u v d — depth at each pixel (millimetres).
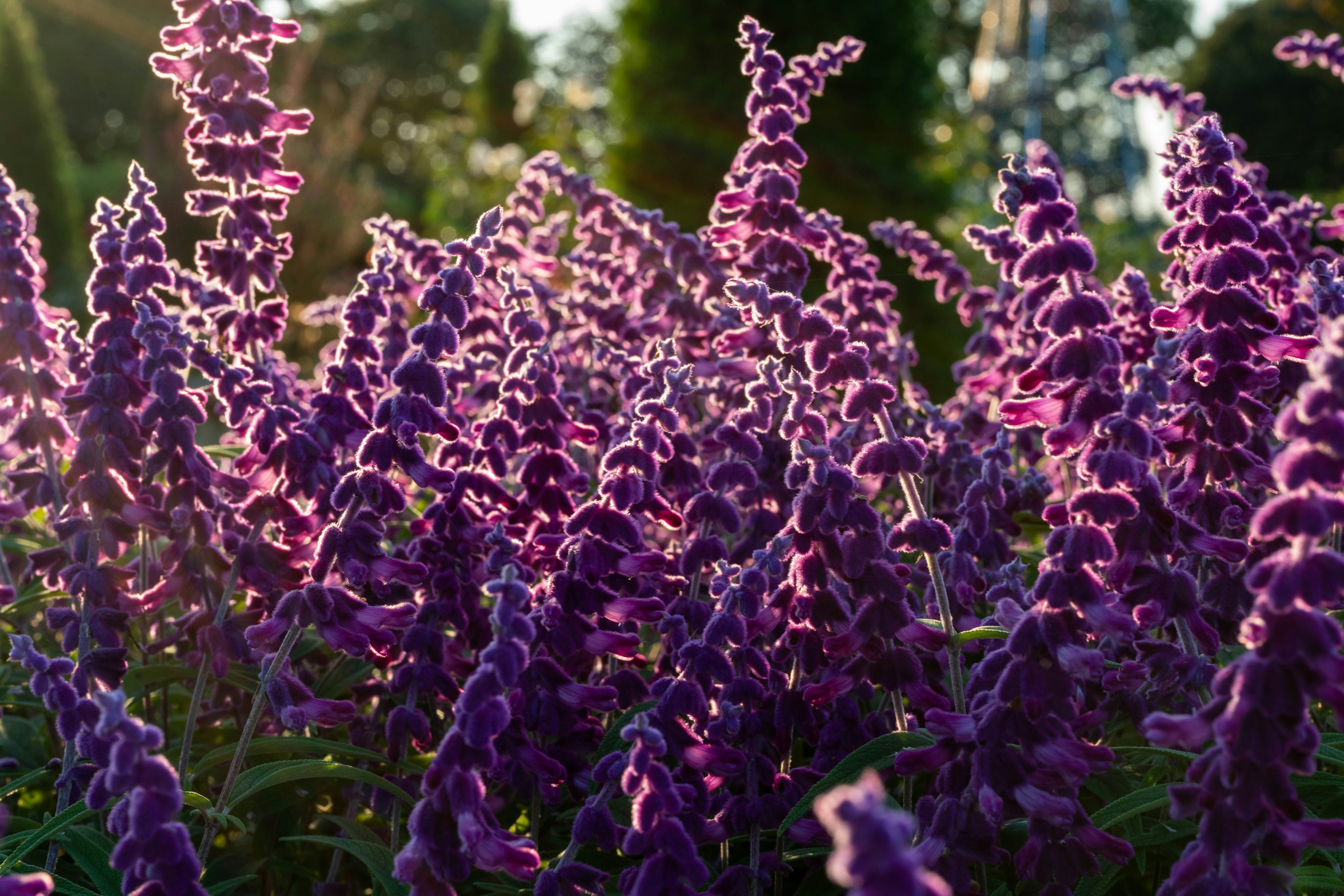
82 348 3371
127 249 2820
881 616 2139
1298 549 1473
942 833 1854
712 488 2676
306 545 2689
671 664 2865
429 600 2816
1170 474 2707
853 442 3400
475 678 1638
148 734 1505
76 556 2697
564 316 4422
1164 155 2533
